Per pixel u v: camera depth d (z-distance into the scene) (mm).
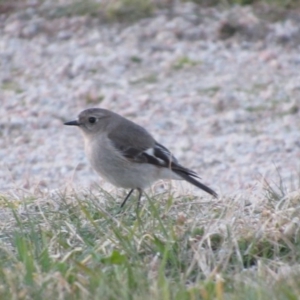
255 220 9680
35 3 22531
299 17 21719
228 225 9211
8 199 11094
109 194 11125
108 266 8656
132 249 8953
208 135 16766
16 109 18078
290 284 8078
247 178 14508
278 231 9211
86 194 11047
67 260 8867
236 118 17375
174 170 11266
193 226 9375
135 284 8281
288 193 10484
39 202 10680
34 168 15234
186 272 8469
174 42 20812
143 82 19172
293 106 17688
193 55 20281
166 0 22188
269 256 9070
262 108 17750
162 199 10703
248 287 8047
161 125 17203
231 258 8898
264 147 16000
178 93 18547
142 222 9758
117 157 11203
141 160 11156
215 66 19812
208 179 14648
